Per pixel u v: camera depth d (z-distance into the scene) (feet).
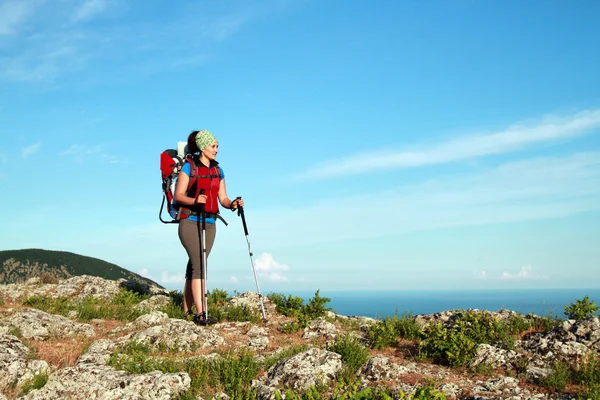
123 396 19.13
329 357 22.86
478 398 19.47
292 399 18.17
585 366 22.25
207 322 32.71
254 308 38.78
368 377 22.15
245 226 35.42
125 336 27.73
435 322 31.73
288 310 37.81
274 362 23.91
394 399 19.33
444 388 20.76
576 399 19.63
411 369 23.44
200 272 33.40
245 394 20.18
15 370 21.07
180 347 26.53
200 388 20.57
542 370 22.70
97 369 21.07
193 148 34.14
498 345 26.21
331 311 38.96
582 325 25.64
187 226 33.24
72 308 36.27
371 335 28.86
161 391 19.53
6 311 34.55
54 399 19.19
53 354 24.31
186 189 33.01
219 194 35.14
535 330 29.14
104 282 46.39
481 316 29.09
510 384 21.17
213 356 24.34
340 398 17.95
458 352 24.03
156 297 40.55
